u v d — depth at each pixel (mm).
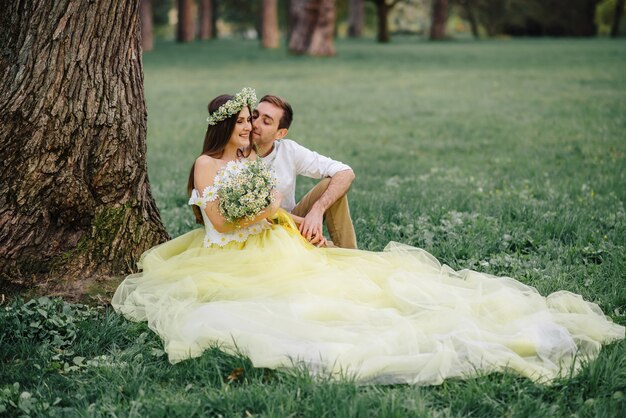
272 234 4543
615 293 4531
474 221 6211
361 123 14203
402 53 33969
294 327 3846
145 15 39312
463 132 12766
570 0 54312
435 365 3541
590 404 3246
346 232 5168
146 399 3342
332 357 3613
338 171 5012
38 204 4395
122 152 4527
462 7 59000
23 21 4242
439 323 3918
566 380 3455
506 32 57375
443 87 20156
